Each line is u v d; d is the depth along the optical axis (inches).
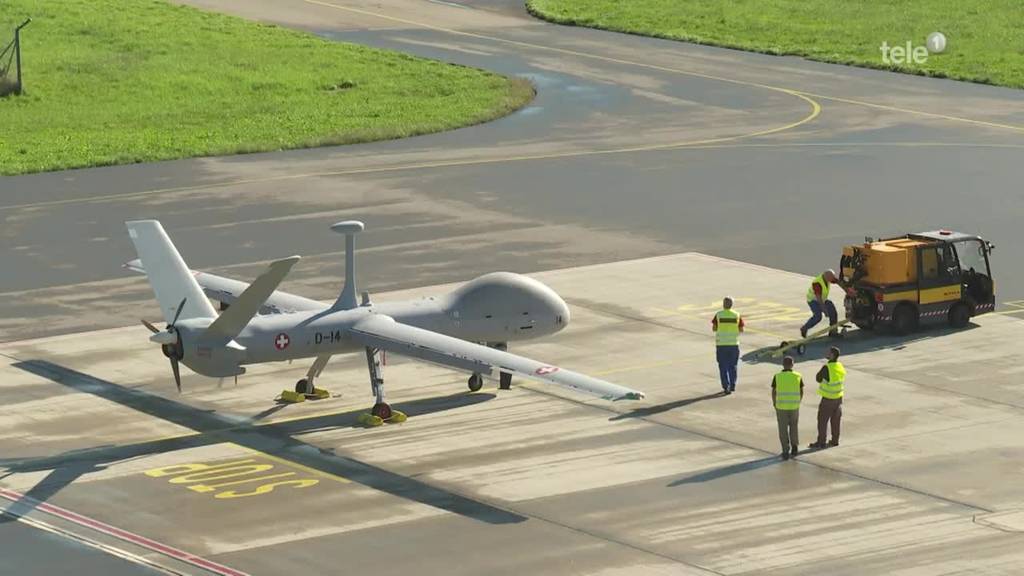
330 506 4923.7
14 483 5123.0
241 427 5718.5
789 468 5255.9
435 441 5556.1
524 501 4958.2
